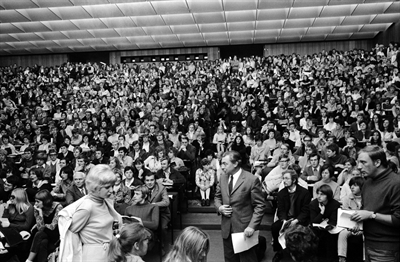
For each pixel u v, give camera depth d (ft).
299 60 80.84
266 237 24.53
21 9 69.87
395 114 46.24
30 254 18.15
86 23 77.30
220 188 16.35
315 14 74.49
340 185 24.94
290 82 68.44
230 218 15.81
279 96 58.75
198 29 82.17
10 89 77.87
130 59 101.24
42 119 57.82
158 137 35.73
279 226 20.68
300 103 52.80
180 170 30.48
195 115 49.60
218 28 82.07
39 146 44.09
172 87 71.36
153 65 89.76
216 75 78.33
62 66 90.63
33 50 96.22
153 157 31.91
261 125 47.32
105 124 47.98
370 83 59.72
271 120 45.85
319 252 20.63
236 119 52.39
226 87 67.87
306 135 32.86
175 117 50.19
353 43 94.27
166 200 22.56
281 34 87.56
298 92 61.00
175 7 69.56
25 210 20.67
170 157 32.37
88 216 11.42
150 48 97.71
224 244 16.11
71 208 11.44
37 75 86.84
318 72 71.92
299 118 48.83
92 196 11.70
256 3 67.97
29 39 86.33
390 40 83.25
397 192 11.73
